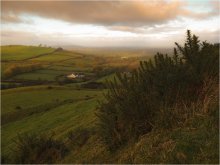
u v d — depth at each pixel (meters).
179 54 7.78
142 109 7.67
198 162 5.16
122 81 8.40
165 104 7.32
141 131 7.50
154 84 7.73
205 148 5.39
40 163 11.84
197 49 7.68
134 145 7.04
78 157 9.91
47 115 57.53
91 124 19.06
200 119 6.32
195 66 7.46
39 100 87.12
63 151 12.24
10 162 13.45
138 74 8.30
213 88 7.08
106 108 8.45
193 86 7.44
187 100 7.27
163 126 6.84
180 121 6.67
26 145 12.91
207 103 6.54
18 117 74.62
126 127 7.84
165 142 6.02
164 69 7.72
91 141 10.78
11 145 38.88
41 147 12.52
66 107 57.22
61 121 47.88
